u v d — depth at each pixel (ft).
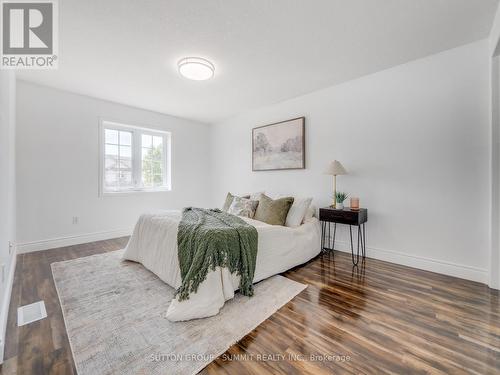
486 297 6.31
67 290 6.70
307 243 9.20
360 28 6.54
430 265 8.16
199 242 6.10
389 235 9.07
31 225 10.16
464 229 7.54
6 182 6.42
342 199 9.45
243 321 5.27
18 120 9.80
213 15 5.99
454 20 6.23
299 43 7.24
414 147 8.44
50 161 10.62
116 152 13.10
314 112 11.18
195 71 8.30
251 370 3.93
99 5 5.60
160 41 7.08
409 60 8.36
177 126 15.42
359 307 5.86
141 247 8.65
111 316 5.45
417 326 5.08
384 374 3.83
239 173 15.07
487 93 7.11
